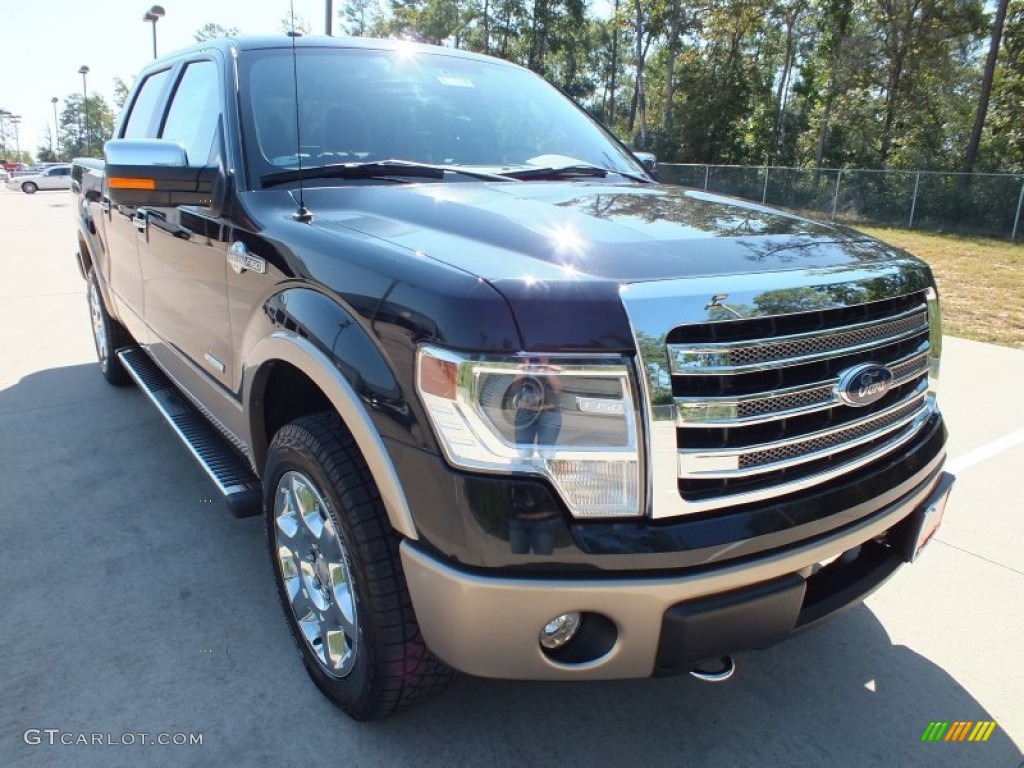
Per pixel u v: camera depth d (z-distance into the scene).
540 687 2.50
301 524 2.30
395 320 1.80
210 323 2.91
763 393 1.78
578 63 50.06
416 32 45.66
